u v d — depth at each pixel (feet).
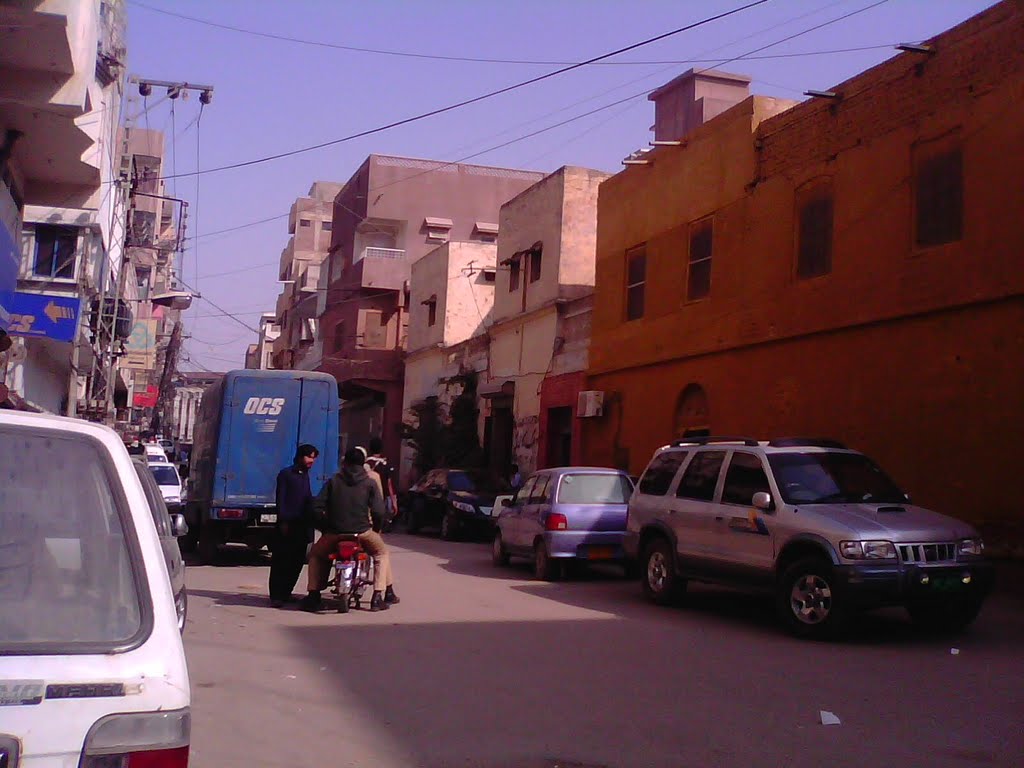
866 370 55.72
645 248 80.02
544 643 33.04
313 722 22.72
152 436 174.29
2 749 9.63
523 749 20.83
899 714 23.89
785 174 63.67
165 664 10.69
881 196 55.47
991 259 47.91
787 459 38.40
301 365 185.88
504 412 105.81
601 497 53.01
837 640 33.76
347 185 165.48
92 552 11.27
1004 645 33.32
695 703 24.82
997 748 21.13
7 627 10.41
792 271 62.18
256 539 58.95
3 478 11.38
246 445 57.06
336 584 39.99
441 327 125.80
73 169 68.85
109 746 10.09
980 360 48.42
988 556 46.57
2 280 52.29
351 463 40.22
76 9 49.47
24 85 52.49
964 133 50.37
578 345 89.61
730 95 94.63
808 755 20.59
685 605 43.04
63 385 89.20
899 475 52.60
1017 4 47.80
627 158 81.00
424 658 30.22
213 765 19.38
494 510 61.16
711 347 69.67
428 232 155.02
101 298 87.25
